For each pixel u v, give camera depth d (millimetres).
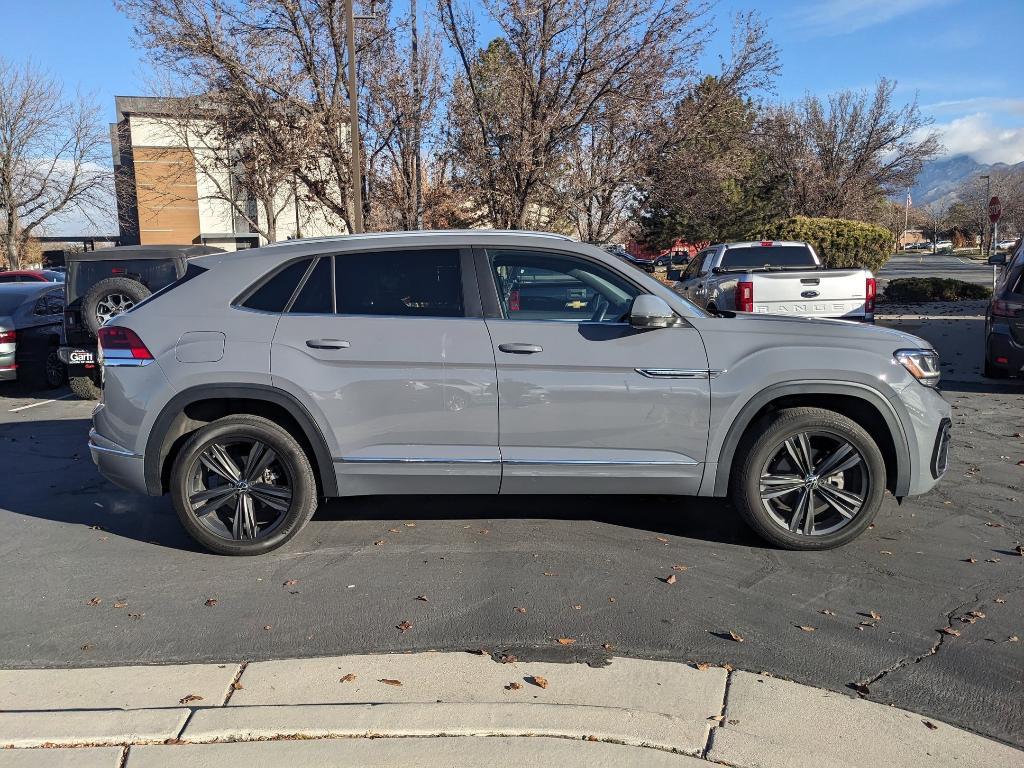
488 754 2918
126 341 4750
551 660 3604
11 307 11031
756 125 20297
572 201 17859
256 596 4312
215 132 21281
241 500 4812
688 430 4652
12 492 6293
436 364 4594
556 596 4258
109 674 3521
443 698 3281
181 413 4785
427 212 20641
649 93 16375
